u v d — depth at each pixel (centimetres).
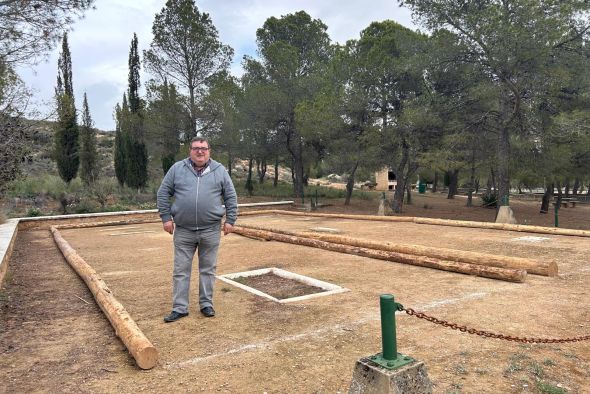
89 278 629
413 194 4253
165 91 2639
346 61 2233
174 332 432
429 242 987
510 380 313
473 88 1734
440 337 399
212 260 488
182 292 477
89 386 322
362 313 476
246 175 4872
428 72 1883
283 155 3142
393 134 1989
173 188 476
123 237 1288
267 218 1834
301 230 1309
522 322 439
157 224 1719
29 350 395
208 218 471
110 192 2602
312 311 489
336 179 5678
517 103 1567
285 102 2519
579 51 1534
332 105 2144
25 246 1150
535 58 1466
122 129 2886
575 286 580
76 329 453
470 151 2095
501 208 1384
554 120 1514
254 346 390
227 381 323
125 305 535
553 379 315
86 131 3011
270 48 2661
